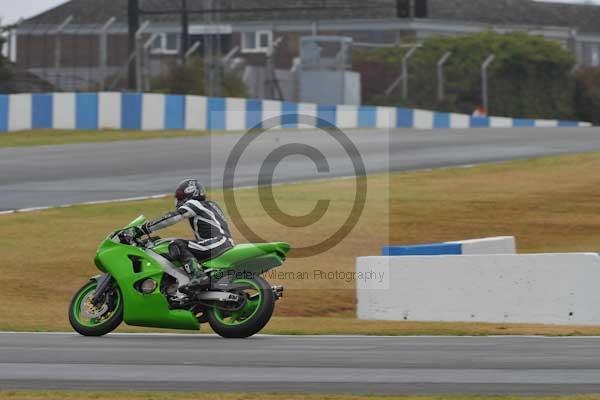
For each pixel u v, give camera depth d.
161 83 139.88
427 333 33.12
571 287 37.84
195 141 98.12
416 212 62.66
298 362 26.41
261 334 33.03
